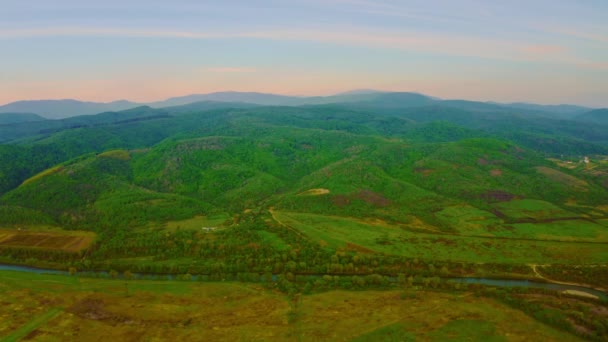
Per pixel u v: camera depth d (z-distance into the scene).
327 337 136.88
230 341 135.38
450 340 134.00
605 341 132.12
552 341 133.50
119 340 136.25
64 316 153.00
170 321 150.25
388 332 139.38
